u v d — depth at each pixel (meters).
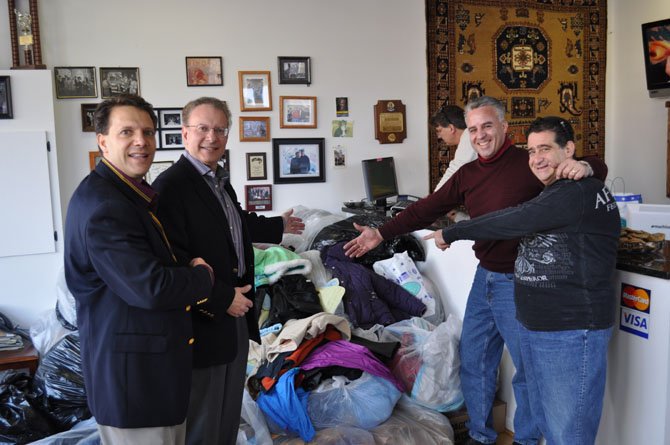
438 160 4.69
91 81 3.86
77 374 2.71
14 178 3.52
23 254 3.57
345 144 4.46
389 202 4.48
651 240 2.26
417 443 2.43
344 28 4.38
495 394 2.80
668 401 1.99
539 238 1.89
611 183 5.32
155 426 1.58
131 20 3.92
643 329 2.05
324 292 2.96
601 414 2.07
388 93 4.53
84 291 1.59
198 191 1.93
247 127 4.20
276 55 4.23
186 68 4.04
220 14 4.09
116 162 1.63
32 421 2.53
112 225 1.50
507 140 2.36
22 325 3.60
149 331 1.57
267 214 4.31
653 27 4.70
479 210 2.40
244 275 2.17
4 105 3.49
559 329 1.87
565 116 5.12
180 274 1.57
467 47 4.72
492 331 2.49
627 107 5.18
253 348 2.65
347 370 2.50
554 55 5.02
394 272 3.24
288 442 2.33
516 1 4.84
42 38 3.74
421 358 2.65
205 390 1.92
